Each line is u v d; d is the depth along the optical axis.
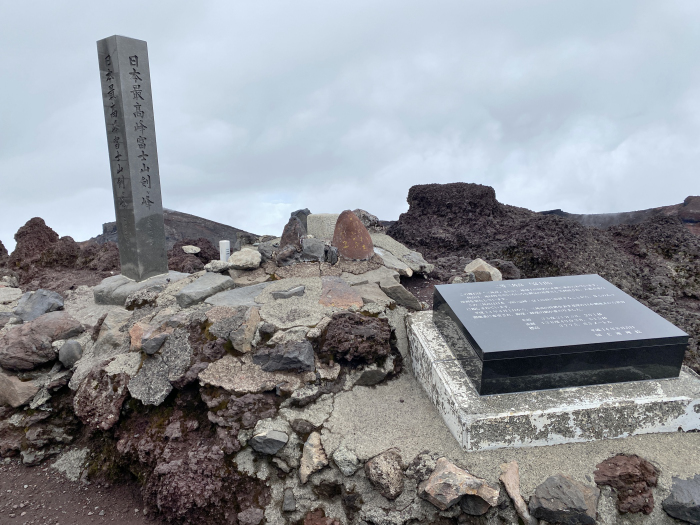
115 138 5.32
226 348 3.82
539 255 6.50
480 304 3.76
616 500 2.84
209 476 3.18
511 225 8.02
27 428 3.98
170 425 3.47
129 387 3.70
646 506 2.81
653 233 7.50
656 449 3.07
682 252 7.00
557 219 7.22
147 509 3.32
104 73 5.22
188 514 3.13
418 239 8.01
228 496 3.17
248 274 5.04
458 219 8.37
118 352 4.21
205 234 11.14
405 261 5.77
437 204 8.57
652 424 3.17
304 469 3.13
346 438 3.25
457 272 5.99
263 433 3.21
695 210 9.95
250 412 3.38
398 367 4.04
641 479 2.87
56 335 4.40
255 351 3.76
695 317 5.43
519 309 3.67
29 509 3.43
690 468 2.92
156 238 5.70
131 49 5.12
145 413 3.64
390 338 4.22
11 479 3.71
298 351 3.62
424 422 3.38
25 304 5.25
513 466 2.93
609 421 3.12
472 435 3.00
